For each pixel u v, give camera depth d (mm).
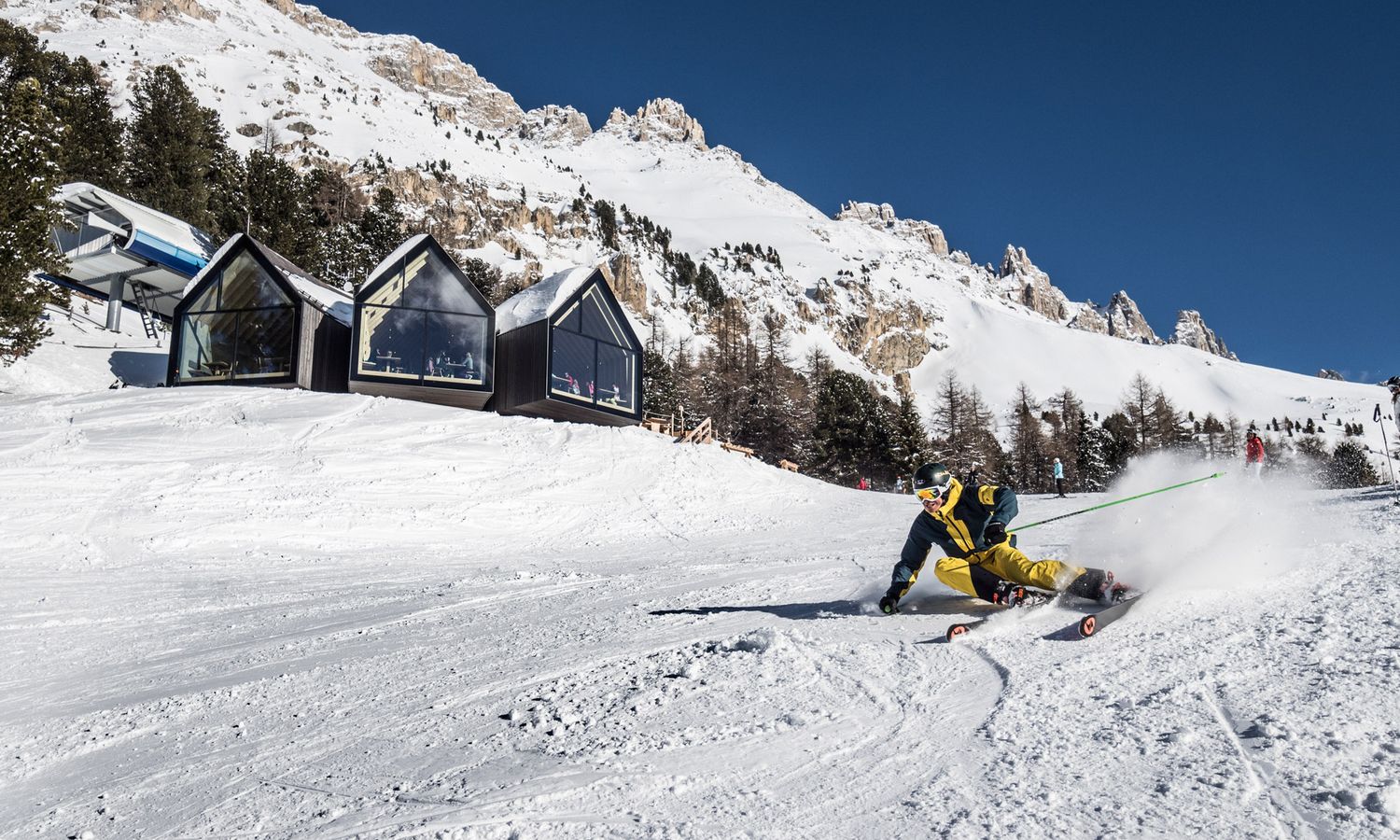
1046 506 19062
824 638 4898
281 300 25562
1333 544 6582
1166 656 3885
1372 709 2900
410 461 18406
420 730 3838
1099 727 3037
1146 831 2195
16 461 15391
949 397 83375
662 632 5641
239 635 7598
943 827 2330
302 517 14969
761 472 24094
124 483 15195
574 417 28594
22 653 7199
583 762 3100
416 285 26266
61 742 4418
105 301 37438
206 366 25922
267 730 4164
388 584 10727
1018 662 4055
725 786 2787
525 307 28188
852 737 3186
